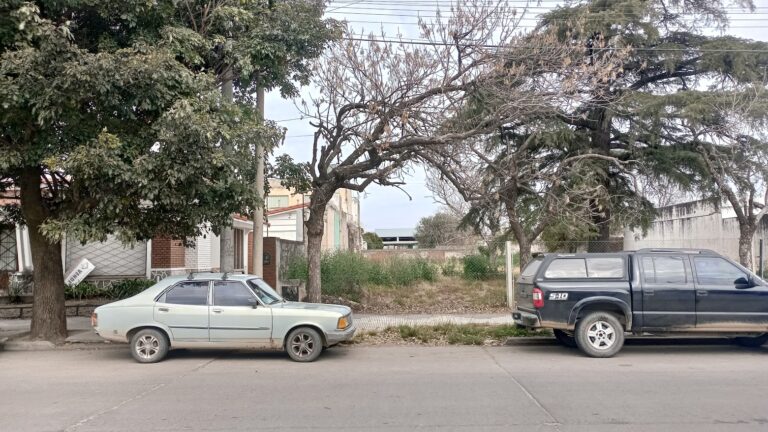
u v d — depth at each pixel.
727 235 23.72
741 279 10.59
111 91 9.73
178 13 11.79
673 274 10.70
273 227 28.44
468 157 13.79
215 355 11.00
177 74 10.19
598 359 10.41
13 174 11.58
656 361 10.16
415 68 12.67
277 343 10.30
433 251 25.86
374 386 8.24
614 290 10.61
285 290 16.73
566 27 15.81
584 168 16.22
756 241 21.91
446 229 48.25
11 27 9.68
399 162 13.41
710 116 15.94
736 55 16.86
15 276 16.64
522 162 15.71
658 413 6.72
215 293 10.47
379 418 6.59
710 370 9.28
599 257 10.91
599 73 12.61
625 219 17.81
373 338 12.60
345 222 43.25
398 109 12.70
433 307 16.81
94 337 12.37
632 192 18.42
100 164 9.45
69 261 17.55
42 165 11.23
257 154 12.58
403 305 17.00
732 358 10.42
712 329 10.53
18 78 9.27
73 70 9.12
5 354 11.30
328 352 11.33
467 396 7.61
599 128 18.03
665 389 7.92
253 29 12.09
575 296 10.63
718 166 16.81
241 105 12.60
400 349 11.66
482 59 12.41
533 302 10.89
